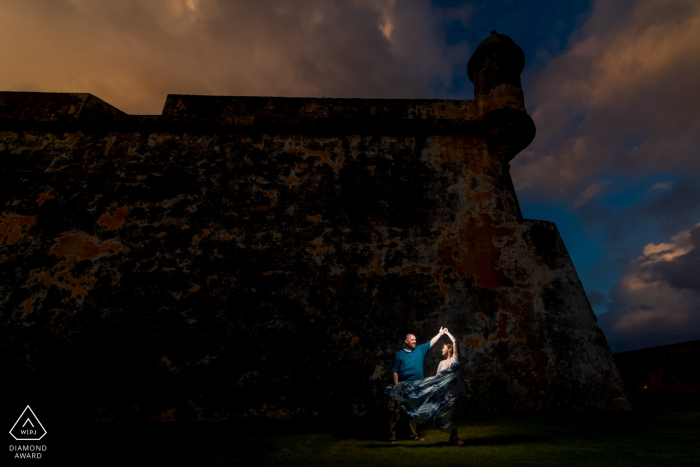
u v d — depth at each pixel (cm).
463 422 475
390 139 708
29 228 625
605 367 560
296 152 690
